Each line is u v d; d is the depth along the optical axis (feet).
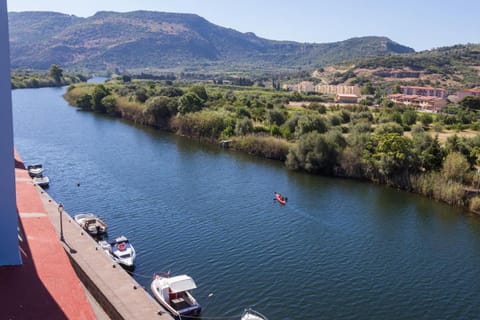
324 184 219.61
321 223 167.53
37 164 217.56
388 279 127.13
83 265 113.50
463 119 362.53
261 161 260.83
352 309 111.65
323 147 236.43
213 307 109.29
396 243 152.35
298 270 129.59
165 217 165.78
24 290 26.96
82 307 26.27
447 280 128.16
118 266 113.91
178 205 179.52
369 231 161.68
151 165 239.50
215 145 300.20
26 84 643.45
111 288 103.35
